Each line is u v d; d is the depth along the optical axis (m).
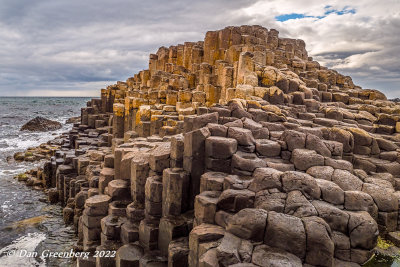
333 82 24.47
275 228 6.71
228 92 17.78
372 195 8.96
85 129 35.44
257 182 8.43
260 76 18.17
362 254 7.23
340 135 12.12
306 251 6.55
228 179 8.91
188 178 10.26
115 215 11.59
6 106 141.12
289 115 15.14
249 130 10.90
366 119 16.06
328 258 6.41
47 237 14.66
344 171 9.66
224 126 10.90
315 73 23.42
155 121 21.11
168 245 9.31
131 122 25.44
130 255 9.67
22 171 26.44
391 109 17.14
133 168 11.81
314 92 19.38
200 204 8.62
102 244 11.14
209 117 11.58
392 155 12.24
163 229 9.63
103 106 39.50
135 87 37.97
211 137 10.30
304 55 34.12
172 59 37.44
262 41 28.34
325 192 8.18
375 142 12.53
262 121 13.05
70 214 16.22
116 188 12.36
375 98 21.44
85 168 18.73
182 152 10.82
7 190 21.64
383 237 8.78
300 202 7.64
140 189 11.69
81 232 13.50
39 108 129.62
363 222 7.30
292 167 9.99
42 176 22.70
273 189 8.12
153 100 25.97
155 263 9.16
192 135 10.25
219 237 7.61
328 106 17.55
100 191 14.09
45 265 12.20
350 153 12.12
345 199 8.20
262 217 6.92
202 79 25.75
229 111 12.95
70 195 17.59
